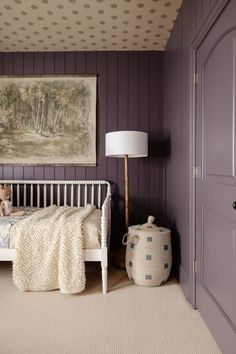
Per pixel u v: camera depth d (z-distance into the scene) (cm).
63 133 304
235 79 124
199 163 177
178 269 229
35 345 146
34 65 304
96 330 160
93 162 304
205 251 166
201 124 172
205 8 154
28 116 304
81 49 299
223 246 138
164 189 295
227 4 130
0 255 210
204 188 167
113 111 304
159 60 303
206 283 165
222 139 139
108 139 254
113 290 213
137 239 221
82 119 303
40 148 305
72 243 204
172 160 256
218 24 141
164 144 295
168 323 167
